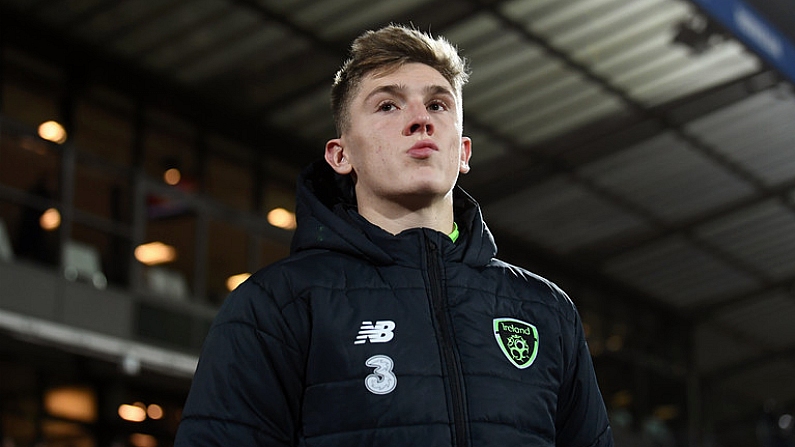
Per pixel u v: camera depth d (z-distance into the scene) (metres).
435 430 2.08
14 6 17.00
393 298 2.21
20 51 17.44
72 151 17.78
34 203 17.06
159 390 18.86
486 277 2.31
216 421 2.15
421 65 2.37
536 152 23.06
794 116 22.77
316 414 2.13
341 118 2.44
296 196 2.44
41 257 16.94
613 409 28.88
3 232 16.58
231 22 17.62
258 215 20.73
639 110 21.95
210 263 19.61
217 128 20.33
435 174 2.29
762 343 34.41
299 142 21.44
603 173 24.11
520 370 2.20
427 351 2.15
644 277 29.69
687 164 24.31
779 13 21.02
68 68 18.05
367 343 2.15
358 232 2.28
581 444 2.43
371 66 2.38
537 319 2.30
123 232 18.22
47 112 17.64
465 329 2.20
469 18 18.06
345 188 2.53
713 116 22.44
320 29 18.02
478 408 2.12
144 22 17.55
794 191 26.19
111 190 18.31
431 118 2.31
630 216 26.48
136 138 18.89
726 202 26.39
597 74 20.50
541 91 20.89
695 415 31.16
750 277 30.41
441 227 2.38
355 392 2.11
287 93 19.75
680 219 26.94
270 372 2.18
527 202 24.94
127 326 17.80
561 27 18.78
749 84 21.34
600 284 29.50
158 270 18.62
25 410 16.72
